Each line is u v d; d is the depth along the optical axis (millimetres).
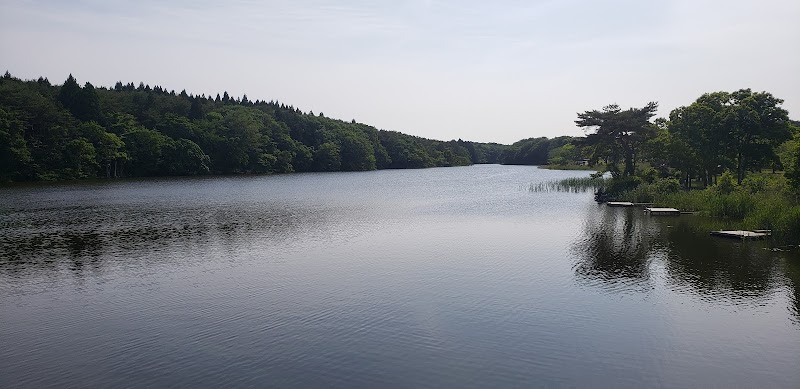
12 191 78250
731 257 30266
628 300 22766
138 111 136250
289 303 22625
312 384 15328
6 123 94000
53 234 39906
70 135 106250
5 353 17766
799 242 33312
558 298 23125
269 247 34750
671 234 38125
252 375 15938
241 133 140750
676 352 17438
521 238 37656
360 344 18172
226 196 71938
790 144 66750
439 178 122812
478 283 25578
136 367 16562
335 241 36906
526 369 16250
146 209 55938
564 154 177625
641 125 68500
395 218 48812
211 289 24875
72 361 17078
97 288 25266
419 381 15500
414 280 26172
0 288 25406
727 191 51156
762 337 18609
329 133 175500
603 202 61062
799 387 15094
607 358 17000
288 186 93250
